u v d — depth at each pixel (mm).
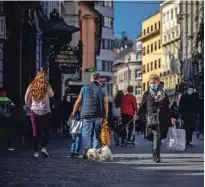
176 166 16938
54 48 52125
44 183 13078
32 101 20031
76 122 20031
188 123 27578
